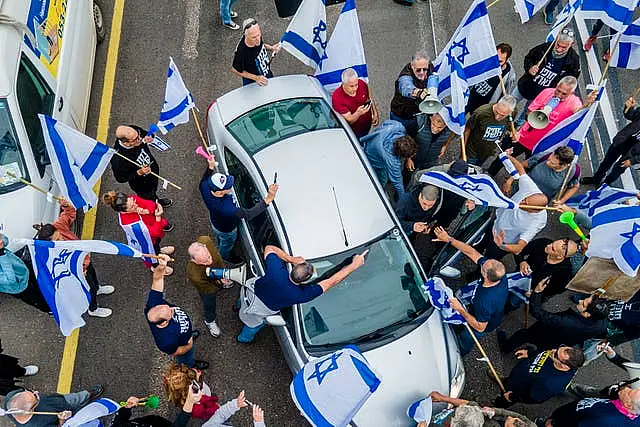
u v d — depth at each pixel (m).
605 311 5.85
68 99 7.75
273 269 5.57
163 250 6.64
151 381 6.83
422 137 7.16
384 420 5.71
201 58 9.48
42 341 7.07
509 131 7.83
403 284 6.30
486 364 6.96
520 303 6.87
